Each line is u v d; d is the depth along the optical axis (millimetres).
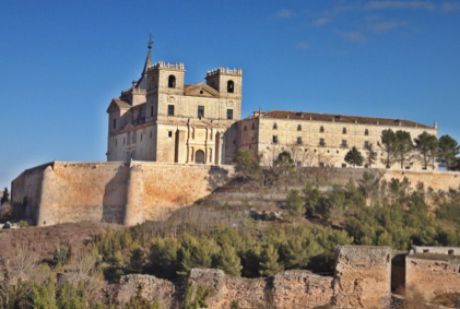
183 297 126375
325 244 151375
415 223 177750
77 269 150250
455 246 148750
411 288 128125
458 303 124625
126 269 149000
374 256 126812
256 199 199625
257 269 141125
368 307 125688
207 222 182125
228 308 127438
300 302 127188
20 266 148125
